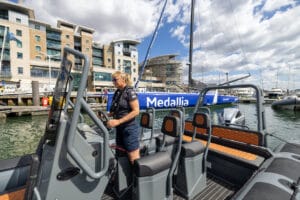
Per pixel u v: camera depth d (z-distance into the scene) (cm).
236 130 288
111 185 219
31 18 3881
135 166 161
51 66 3859
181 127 181
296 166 194
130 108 203
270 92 4078
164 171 173
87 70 125
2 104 1822
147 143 282
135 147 200
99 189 147
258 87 261
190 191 202
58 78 159
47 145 133
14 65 3362
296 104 2169
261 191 149
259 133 259
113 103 216
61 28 4419
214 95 1273
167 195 178
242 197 146
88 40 4888
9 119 1430
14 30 3375
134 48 5994
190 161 200
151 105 766
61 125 121
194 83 958
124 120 188
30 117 1510
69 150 122
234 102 1560
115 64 5484
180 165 202
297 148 246
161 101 799
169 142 252
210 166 264
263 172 184
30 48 3831
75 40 4809
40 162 130
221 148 271
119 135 208
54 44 4316
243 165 227
